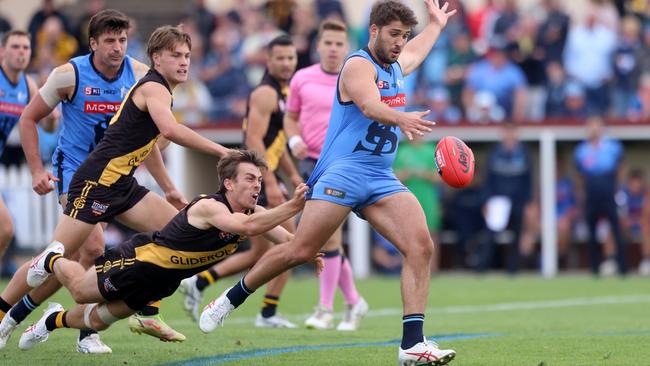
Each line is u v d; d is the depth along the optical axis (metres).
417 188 56.38
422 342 22.70
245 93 63.47
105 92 26.88
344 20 66.62
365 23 67.50
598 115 62.69
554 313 40.12
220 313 24.53
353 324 33.72
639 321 36.31
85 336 26.41
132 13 76.94
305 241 23.38
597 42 63.25
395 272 58.72
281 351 26.52
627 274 57.97
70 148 27.20
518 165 57.34
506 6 63.91
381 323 36.38
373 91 22.55
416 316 22.81
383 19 23.02
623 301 44.94
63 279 24.19
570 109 61.78
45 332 25.20
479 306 43.16
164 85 24.98
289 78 34.84
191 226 22.94
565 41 62.84
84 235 25.38
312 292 48.62
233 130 59.47
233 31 66.44
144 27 76.38
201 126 59.50
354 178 23.17
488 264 58.41
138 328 25.20
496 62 62.03
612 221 57.19
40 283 24.88
